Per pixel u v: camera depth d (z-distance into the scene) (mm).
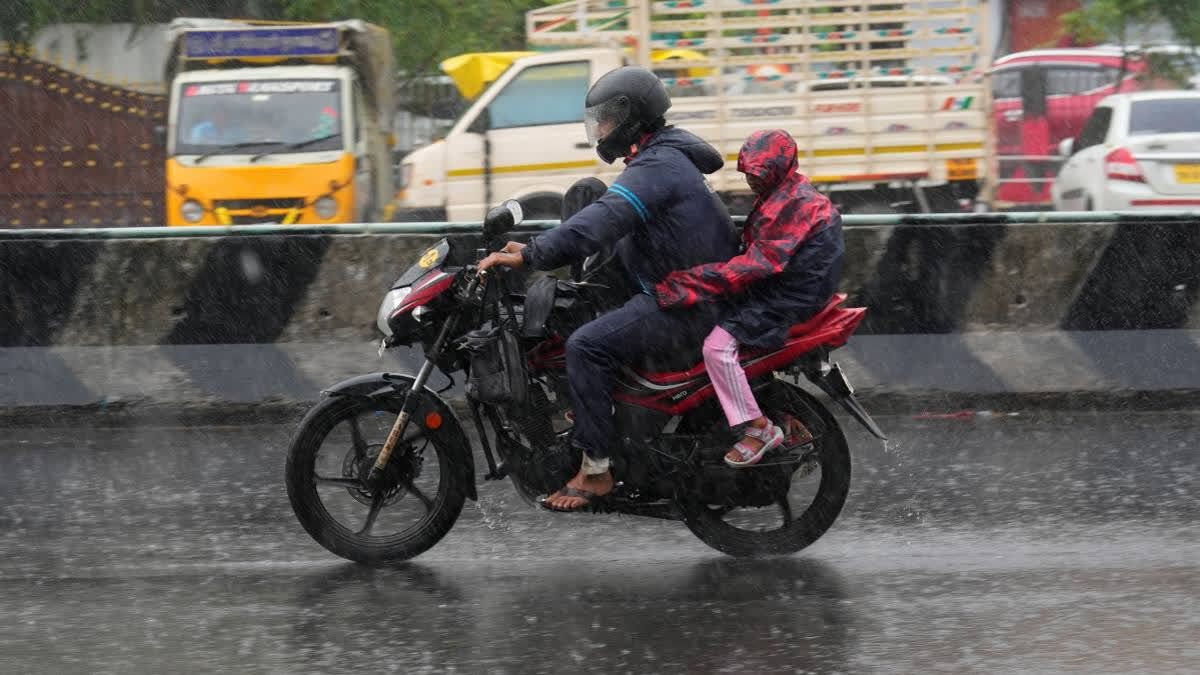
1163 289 21156
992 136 37125
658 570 13852
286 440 20062
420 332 13664
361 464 13953
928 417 21000
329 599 12969
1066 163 41844
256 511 16422
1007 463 18078
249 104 38000
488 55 38938
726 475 13562
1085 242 21156
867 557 14148
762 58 36969
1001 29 55156
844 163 37125
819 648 11344
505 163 36344
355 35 39344
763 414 13586
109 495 17219
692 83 37031
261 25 39969
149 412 21219
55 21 45625
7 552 14820
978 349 21203
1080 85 46875
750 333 13156
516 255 13016
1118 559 13844
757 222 13227
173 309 21297
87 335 21344
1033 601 12523
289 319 21297
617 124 13344
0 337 21359
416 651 11430
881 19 36781
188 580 13688
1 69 45750
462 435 13914
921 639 11531
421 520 14086
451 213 36500
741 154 13359
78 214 45875
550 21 37344
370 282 21219
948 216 21234
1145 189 37656
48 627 12234
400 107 45719
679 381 13320
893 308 21281
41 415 21219
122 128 45875
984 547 14414
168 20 46125
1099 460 18094
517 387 13312
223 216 37281
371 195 39344
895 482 17297
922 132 37031
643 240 13211
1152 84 47344
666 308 13148
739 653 11250
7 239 21281
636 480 13570
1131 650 11195
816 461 13773
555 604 12703
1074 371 21141
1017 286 21234
